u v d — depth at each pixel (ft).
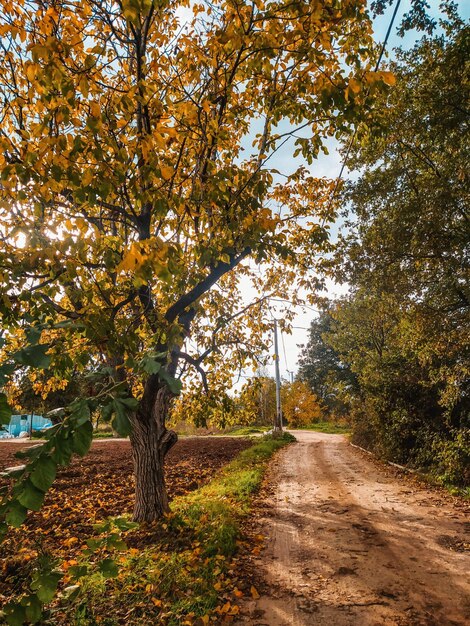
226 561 18.80
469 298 36.04
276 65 15.43
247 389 29.40
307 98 15.78
